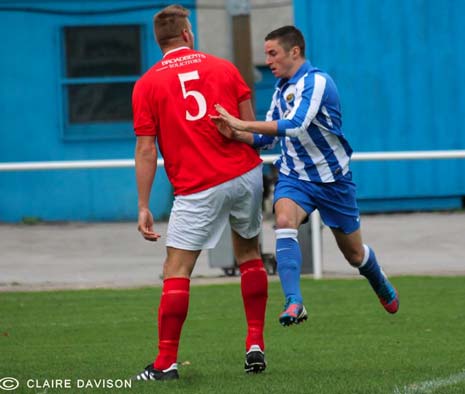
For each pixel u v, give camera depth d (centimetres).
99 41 5944
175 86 2044
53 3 5897
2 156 5941
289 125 2108
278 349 2469
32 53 5919
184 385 1989
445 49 5853
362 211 5881
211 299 3269
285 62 2219
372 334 2645
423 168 5869
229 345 2544
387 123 5869
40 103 5941
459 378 2036
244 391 1912
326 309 3036
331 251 4478
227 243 3778
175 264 2066
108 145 5984
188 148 2039
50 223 5853
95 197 5966
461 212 5738
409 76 5853
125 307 3180
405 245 4541
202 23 5931
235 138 2062
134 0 5891
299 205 2219
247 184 2077
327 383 1994
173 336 2066
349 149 2264
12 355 2452
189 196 2045
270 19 5959
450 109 5875
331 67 5841
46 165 3581
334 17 5819
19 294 3478
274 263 3853
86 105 5975
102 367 2275
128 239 5075
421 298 3195
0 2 5894
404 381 2009
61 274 4022
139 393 1916
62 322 2934
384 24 5834
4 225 5775
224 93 2062
